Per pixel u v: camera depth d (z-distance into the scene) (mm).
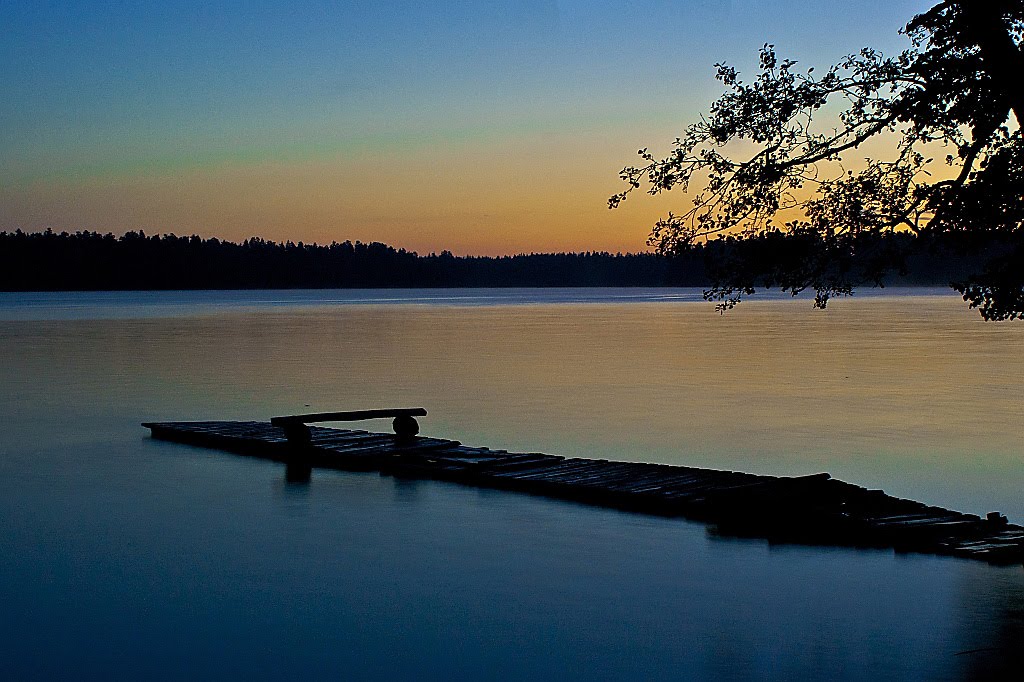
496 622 9672
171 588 10734
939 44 10375
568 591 10578
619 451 19750
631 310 96375
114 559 11781
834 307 103438
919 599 10219
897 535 12148
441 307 108062
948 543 11969
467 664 8695
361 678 8469
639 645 9062
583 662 8734
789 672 8422
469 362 38875
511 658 8820
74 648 9125
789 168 10711
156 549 12195
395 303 126250
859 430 22344
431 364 38094
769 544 12359
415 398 27875
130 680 8453
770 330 60469
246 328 63250
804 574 11086
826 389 29844
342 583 10883
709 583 10773
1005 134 10156
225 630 9531
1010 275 10008
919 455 19375
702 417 24297
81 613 10000
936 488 16531
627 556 11797
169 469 17234
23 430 21828
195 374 34219
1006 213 9711
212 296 177625
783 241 10523
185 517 13758
